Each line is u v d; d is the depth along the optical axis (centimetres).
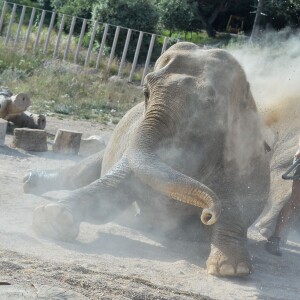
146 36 4319
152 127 1150
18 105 2214
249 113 1272
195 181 1089
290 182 1527
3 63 3584
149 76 1196
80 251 1138
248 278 1141
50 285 912
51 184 1474
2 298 844
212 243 1165
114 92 3391
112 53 3788
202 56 1215
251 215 1290
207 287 1055
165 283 1038
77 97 3228
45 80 3338
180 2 5269
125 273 1048
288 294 1090
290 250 1420
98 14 4416
